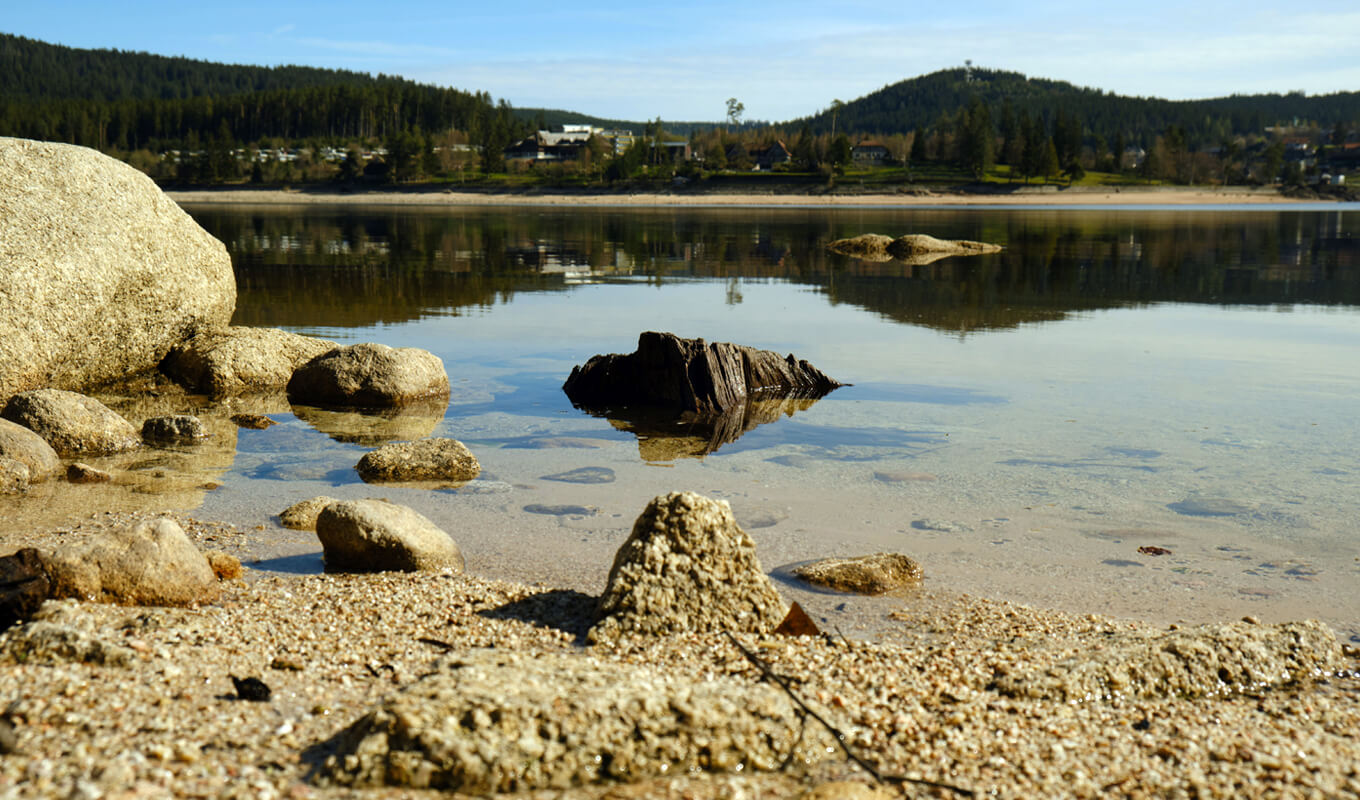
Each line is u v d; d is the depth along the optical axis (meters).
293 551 1.51
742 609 1.28
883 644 1.25
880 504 1.70
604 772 0.99
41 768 0.94
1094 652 1.20
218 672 1.11
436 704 0.99
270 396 2.43
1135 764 1.03
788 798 0.98
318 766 0.98
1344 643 1.28
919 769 1.02
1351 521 1.62
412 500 1.72
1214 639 1.21
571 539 1.57
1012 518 1.64
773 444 2.04
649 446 2.04
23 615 1.23
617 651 1.20
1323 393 2.36
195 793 0.93
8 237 2.23
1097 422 2.14
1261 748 1.06
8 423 1.86
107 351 2.40
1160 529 1.60
